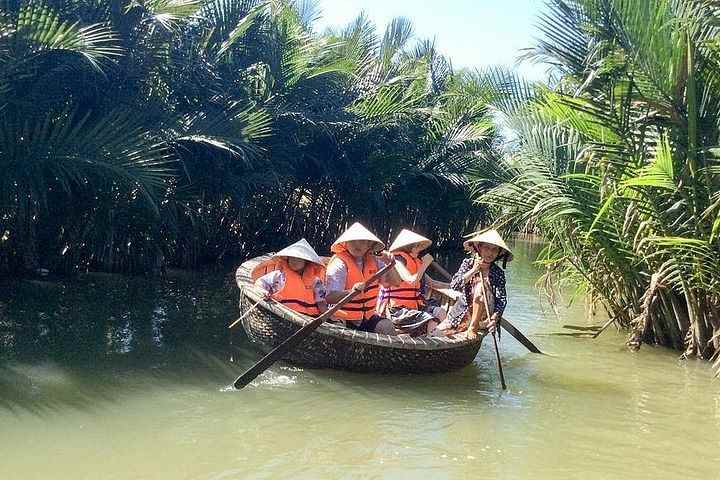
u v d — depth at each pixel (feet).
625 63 22.25
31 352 20.39
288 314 20.27
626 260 24.76
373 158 49.70
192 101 36.29
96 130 25.82
